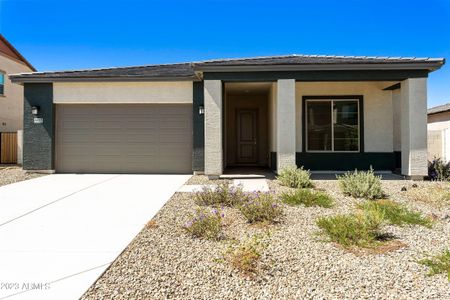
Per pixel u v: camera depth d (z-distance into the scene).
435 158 10.68
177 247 3.85
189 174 10.62
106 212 5.56
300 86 11.11
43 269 3.24
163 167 10.77
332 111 11.12
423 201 6.09
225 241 4.04
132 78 10.33
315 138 11.16
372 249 3.72
